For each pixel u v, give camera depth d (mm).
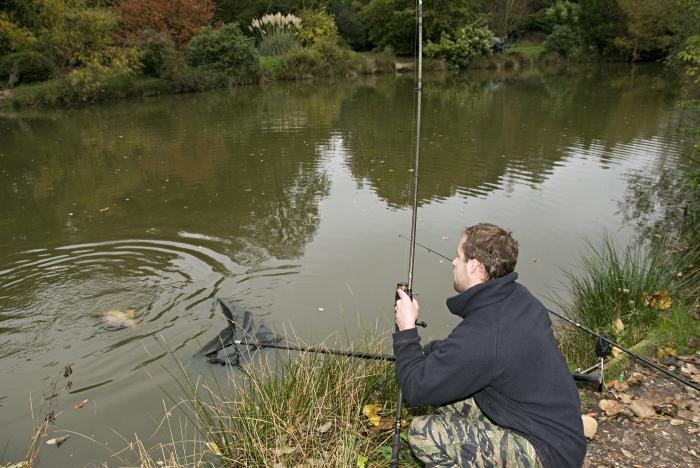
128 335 4387
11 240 6387
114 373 3918
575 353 3785
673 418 3012
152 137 11930
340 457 2578
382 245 6020
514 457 1886
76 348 4242
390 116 14227
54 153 10695
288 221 6840
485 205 7312
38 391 3746
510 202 7426
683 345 3715
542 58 30297
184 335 4363
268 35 24750
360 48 30422
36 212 7402
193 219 6984
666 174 8555
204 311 4723
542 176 8633
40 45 17984
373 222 6738
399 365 2195
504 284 1984
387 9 27562
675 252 5348
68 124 13719
